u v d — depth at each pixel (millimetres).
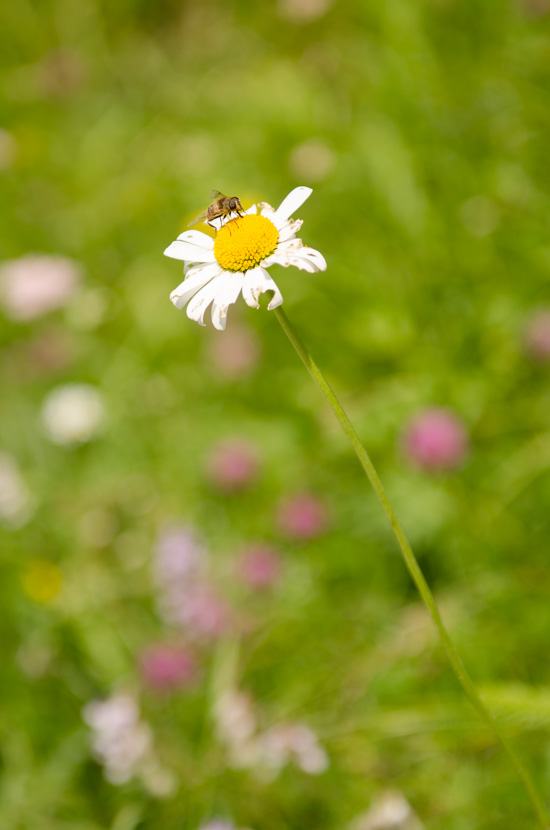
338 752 724
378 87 1139
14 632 823
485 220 1000
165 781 726
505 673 730
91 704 757
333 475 888
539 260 943
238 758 725
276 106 1245
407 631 756
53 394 1098
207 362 1057
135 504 965
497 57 1112
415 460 811
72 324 1163
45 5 1651
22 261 1187
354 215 1082
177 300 577
